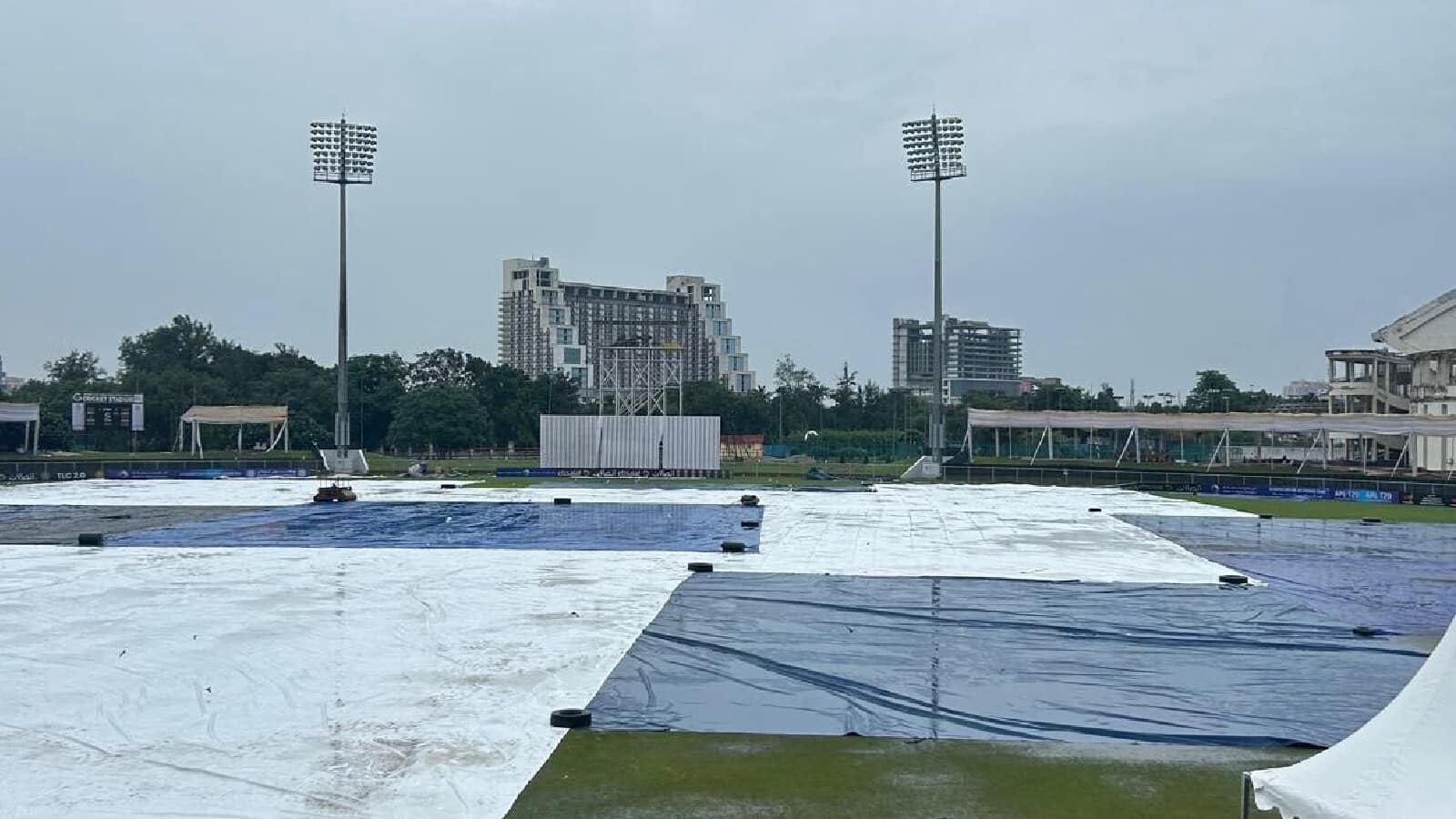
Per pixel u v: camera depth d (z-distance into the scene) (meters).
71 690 15.09
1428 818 7.50
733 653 17.50
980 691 15.37
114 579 24.34
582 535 33.75
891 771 12.04
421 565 26.78
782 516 40.66
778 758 12.45
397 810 10.74
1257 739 13.25
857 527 36.75
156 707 14.30
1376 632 19.36
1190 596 23.02
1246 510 45.12
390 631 19.00
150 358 135.88
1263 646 18.22
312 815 10.57
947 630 19.42
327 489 46.16
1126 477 61.00
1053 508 45.16
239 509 42.50
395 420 103.38
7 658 16.91
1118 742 13.12
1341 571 26.72
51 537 32.53
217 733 13.23
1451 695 7.89
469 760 12.30
